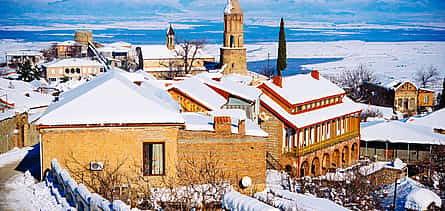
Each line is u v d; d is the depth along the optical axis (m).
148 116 31.11
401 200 45.38
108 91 31.88
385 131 68.31
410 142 66.00
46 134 30.69
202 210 26.69
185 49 141.25
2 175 35.78
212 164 31.41
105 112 31.17
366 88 136.12
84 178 30.86
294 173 52.69
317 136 58.91
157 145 31.23
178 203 27.22
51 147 30.81
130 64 174.88
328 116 60.09
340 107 64.50
